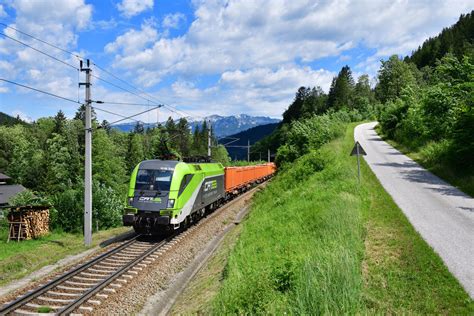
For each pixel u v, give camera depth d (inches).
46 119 3722.9
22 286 457.4
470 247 399.9
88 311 376.2
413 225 478.9
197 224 821.2
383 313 278.2
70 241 738.8
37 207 796.6
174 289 464.8
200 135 4685.0
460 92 1038.4
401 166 992.2
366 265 376.5
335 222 467.5
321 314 276.1
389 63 4003.4
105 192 918.4
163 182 692.1
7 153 3070.9
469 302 289.4
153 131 4281.5
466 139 816.3
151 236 712.4
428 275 339.3
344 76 5251.0
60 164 2314.2
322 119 1752.0
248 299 319.0
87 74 680.4
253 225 625.9
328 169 865.5
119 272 478.9
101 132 2352.4
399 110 1701.5
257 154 4756.4
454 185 739.4
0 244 718.5
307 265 335.0
